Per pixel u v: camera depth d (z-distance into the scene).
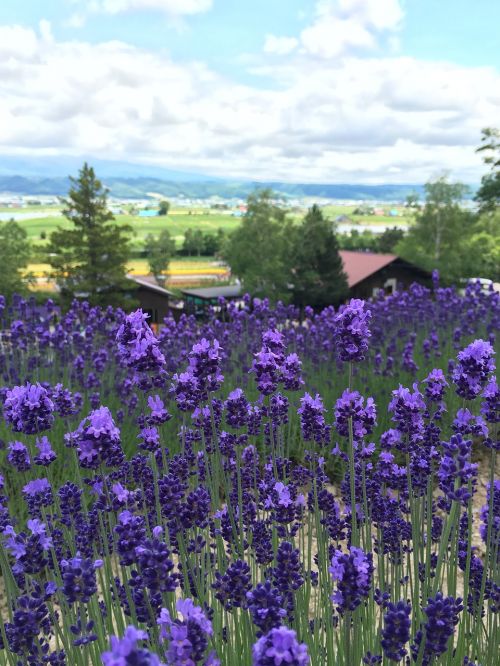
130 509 3.50
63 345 8.95
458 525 3.23
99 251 44.34
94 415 2.84
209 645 2.61
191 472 4.13
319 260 46.41
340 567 2.33
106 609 3.04
